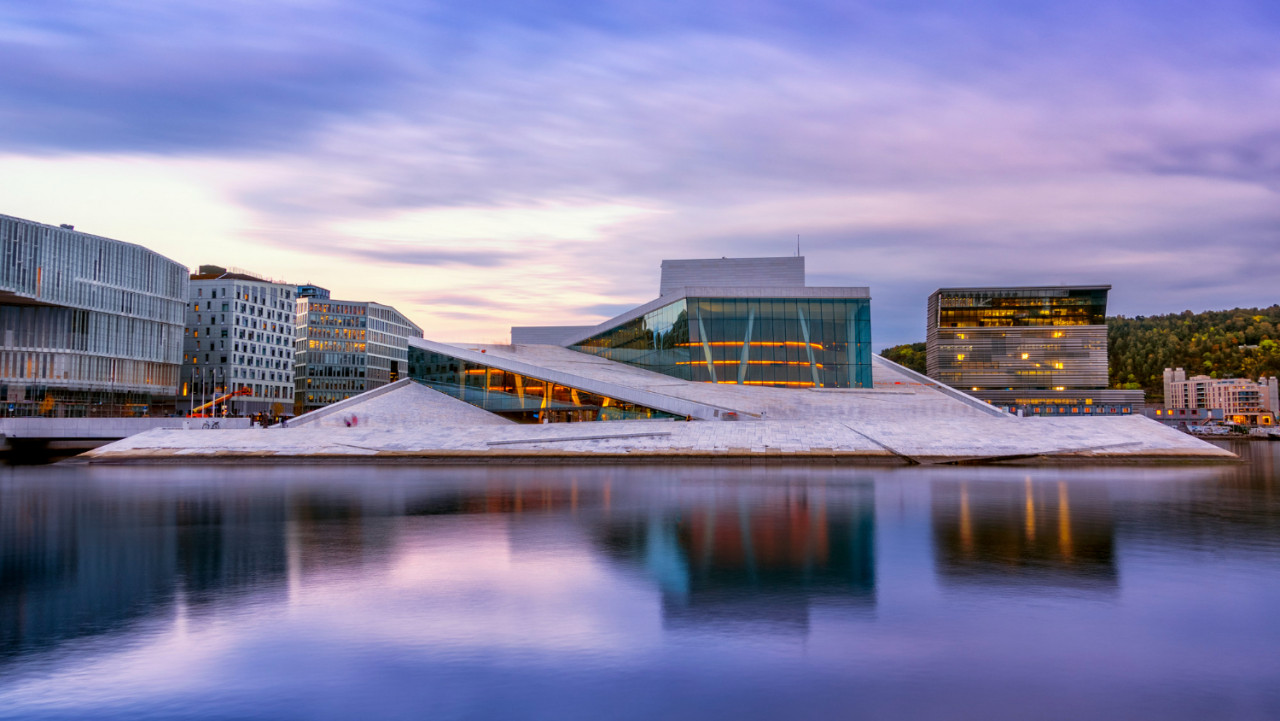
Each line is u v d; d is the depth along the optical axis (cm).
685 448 6369
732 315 8850
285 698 1336
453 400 8556
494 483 4588
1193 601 1878
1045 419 7012
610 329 9912
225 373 16350
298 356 19588
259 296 17288
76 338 12950
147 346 14312
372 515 3269
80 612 1827
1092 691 1352
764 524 2977
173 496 4022
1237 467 5900
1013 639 1609
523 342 11156
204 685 1395
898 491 4075
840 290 8925
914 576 2123
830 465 5872
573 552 2456
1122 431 6725
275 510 3444
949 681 1394
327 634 1658
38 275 12144
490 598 1925
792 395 7944
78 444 9850
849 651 1541
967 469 5531
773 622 1723
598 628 1689
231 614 1803
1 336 12475
